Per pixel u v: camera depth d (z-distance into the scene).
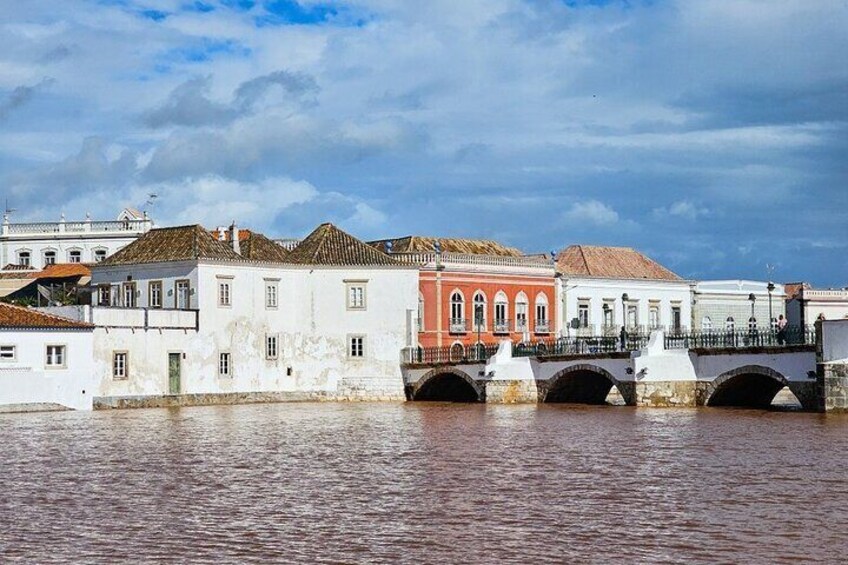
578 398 92.81
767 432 61.00
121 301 97.31
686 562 30.56
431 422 71.81
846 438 57.34
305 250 102.75
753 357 76.69
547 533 34.00
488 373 91.56
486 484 43.09
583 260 120.00
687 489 41.50
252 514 37.12
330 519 36.22
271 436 62.28
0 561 30.95
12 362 79.88
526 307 110.94
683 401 80.62
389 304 100.62
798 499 39.22
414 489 42.03
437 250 105.44
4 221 127.31
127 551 31.97
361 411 84.12
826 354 71.75
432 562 30.66
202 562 30.81
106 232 125.19
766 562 30.56
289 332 98.75
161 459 51.19
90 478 45.00
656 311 122.25
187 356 92.00
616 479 44.09
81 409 83.62
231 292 95.25
